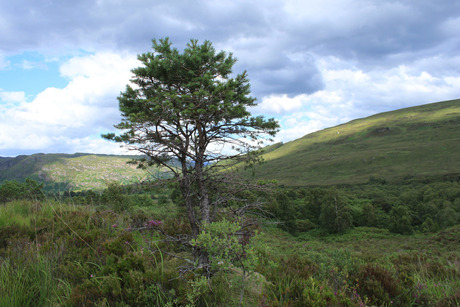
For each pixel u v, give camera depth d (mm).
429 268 6797
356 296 4355
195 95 6785
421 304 4496
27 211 7949
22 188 36250
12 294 3471
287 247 26906
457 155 198125
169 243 6824
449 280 5871
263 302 3701
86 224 6805
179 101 6543
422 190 120625
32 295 3648
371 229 71062
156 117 6414
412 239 56625
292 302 3688
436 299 4473
